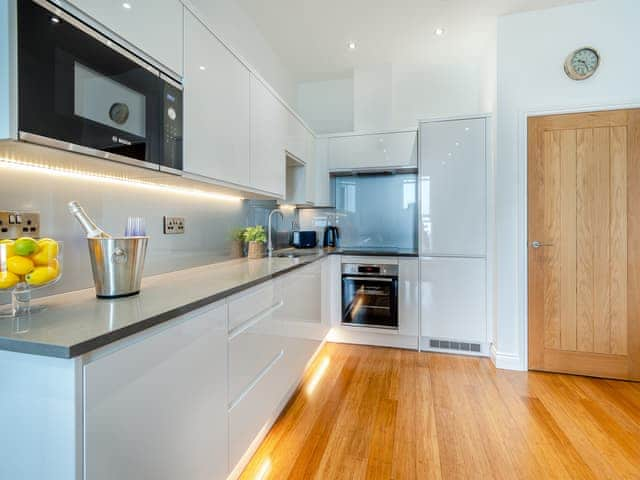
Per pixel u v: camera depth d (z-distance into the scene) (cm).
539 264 259
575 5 246
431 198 295
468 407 208
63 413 72
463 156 287
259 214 289
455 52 315
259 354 160
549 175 255
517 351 265
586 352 252
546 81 252
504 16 259
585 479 148
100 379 76
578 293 253
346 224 378
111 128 109
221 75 173
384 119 342
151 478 91
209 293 120
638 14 237
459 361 282
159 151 129
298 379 225
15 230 109
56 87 92
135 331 84
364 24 271
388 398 219
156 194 172
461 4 245
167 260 179
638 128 239
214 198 223
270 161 235
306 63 336
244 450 145
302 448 169
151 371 91
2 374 77
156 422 93
